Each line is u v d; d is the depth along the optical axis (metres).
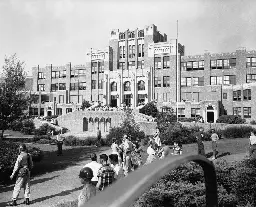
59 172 18.25
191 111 60.22
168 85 70.50
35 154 19.59
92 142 37.03
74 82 83.56
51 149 32.06
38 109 78.69
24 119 21.52
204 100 58.69
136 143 20.56
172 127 33.41
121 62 80.50
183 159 1.82
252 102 55.75
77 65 83.81
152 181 1.29
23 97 21.38
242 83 59.59
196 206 9.64
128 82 72.81
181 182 11.01
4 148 17.09
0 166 14.83
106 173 8.57
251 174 10.41
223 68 64.50
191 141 31.73
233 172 11.23
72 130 61.19
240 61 62.44
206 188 2.50
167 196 9.75
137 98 71.19
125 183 1.23
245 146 25.84
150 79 71.00
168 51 70.88
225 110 59.59
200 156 2.19
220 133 35.03
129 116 40.53
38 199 12.03
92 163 9.63
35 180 15.91
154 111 60.28
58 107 76.75
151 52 73.06
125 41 80.06
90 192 7.44
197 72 67.19
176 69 69.62
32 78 89.88
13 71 21.02
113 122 57.81
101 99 78.94
